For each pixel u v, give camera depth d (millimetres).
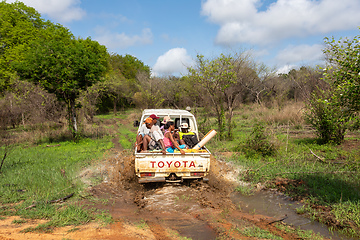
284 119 15742
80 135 13641
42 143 13023
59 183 5965
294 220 4348
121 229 4000
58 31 28641
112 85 34156
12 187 5742
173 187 6047
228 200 5305
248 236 3785
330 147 9000
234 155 8812
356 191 5207
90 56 13211
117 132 17422
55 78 12070
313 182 5828
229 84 11555
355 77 4906
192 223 4273
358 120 5500
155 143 6297
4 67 24031
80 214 4457
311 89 11656
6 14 27844
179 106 26844
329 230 3961
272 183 6066
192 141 6785
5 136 13062
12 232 3795
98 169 7562
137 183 6250
